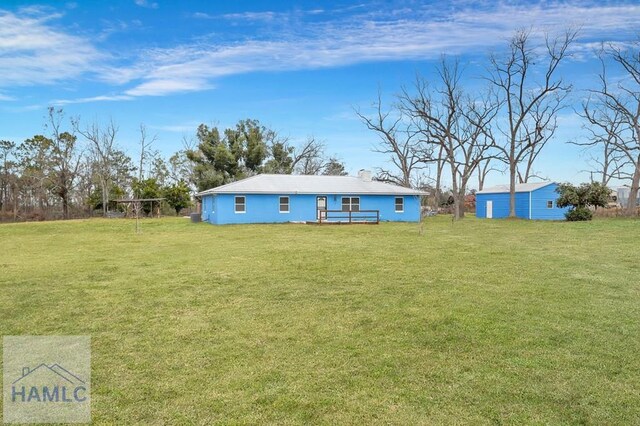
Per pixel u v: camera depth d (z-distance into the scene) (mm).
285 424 3111
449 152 31656
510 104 29688
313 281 7898
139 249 12914
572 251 11336
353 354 4391
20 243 15281
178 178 49000
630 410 3240
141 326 5348
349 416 3203
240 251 12102
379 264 9641
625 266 9039
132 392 3611
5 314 5902
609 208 33500
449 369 4004
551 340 4699
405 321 5438
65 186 41094
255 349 4551
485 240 14414
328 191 26781
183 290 7262
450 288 7203
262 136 43906
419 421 3119
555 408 3281
